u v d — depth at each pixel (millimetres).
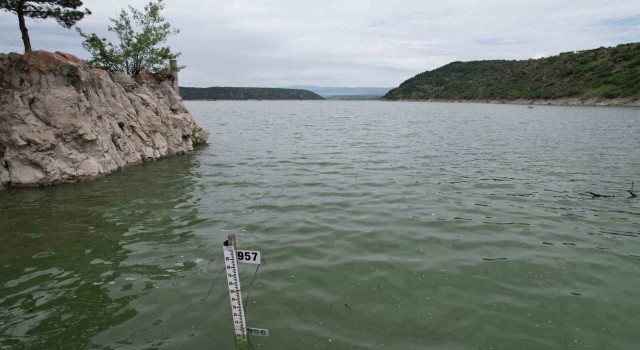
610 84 110938
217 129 45594
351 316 7188
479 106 130125
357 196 15141
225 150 27875
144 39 28516
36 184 16406
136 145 22578
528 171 19766
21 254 9820
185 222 12188
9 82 17109
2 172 16062
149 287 8172
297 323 6941
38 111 17078
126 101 23047
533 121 55531
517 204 14016
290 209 13531
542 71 151750
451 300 7734
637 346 6355
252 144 31281
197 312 7254
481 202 14289
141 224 12000
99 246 10312
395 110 107625
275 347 6270
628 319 7078
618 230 11422
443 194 15391
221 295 7852
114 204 14047
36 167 16594
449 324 6949
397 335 6625
